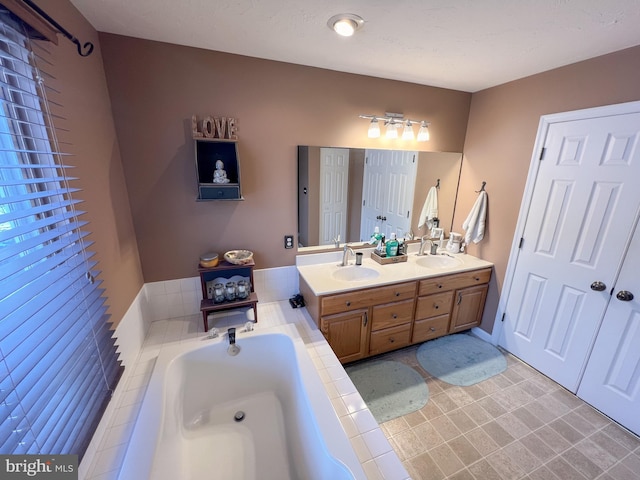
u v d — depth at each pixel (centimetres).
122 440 115
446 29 141
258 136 193
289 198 213
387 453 115
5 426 65
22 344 72
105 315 119
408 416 180
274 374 188
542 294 212
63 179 94
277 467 143
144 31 149
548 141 197
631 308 165
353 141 221
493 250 247
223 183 179
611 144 166
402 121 229
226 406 177
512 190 225
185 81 169
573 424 175
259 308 220
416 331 235
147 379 149
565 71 183
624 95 158
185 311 205
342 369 161
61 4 112
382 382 207
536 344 220
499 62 182
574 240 189
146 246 185
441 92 241
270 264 222
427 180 259
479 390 202
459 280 236
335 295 191
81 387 100
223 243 203
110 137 153
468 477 145
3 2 67
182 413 160
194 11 128
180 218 189
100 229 134
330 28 142
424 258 260
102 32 149
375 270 228
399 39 153
